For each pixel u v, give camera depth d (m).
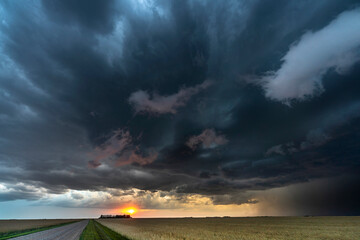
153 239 26.00
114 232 39.88
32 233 36.53
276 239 28.73
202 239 27.73
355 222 70.00
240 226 58.84
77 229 46.91
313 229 45.62
